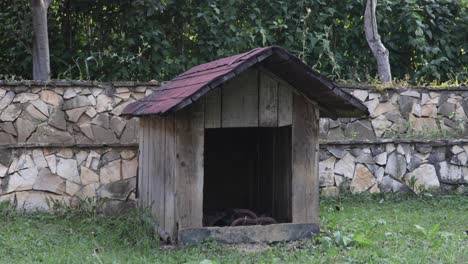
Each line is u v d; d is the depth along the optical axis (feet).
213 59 31.42
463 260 14.80
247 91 16.10
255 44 31.99
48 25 30.48
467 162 25.95
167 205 16.46
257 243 16.34
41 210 21.48
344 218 20.43
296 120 16.66
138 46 30.94
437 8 34.68
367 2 31.35
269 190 19.38
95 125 25.11
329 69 33.35
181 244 15.74
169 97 16.11
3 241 16.80
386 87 27.61
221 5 31.63
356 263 14.30
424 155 25.61
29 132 24.40
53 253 15.61
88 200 21.83
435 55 34.71
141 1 29.53
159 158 17.38
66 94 24.90
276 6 32.58
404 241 16.78
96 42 31.24
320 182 24.54
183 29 31.91
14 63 30.48
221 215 19.02
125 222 19.19
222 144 21.09
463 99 28.55
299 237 16.69
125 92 25.46
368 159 25.16
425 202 23.66
